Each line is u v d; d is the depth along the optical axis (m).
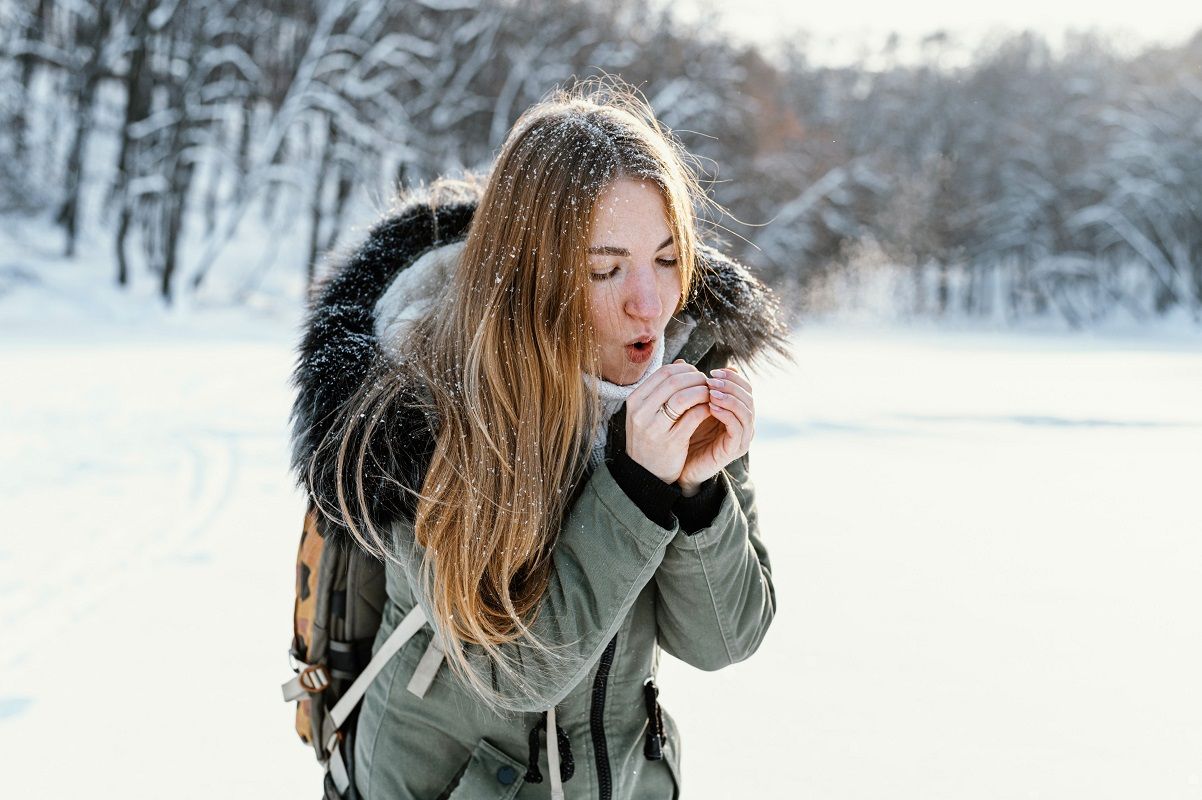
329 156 32.19
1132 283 61.16
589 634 1.16
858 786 2.50
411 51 35.19
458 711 1.30
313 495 1.29
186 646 3.55
